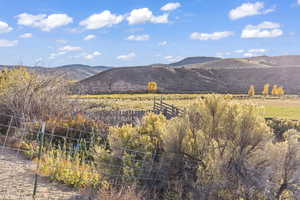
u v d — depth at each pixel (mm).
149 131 7508
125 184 5613
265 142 5969
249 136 5914
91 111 13359
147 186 5941
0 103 9781
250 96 78375
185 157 6215
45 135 8898
